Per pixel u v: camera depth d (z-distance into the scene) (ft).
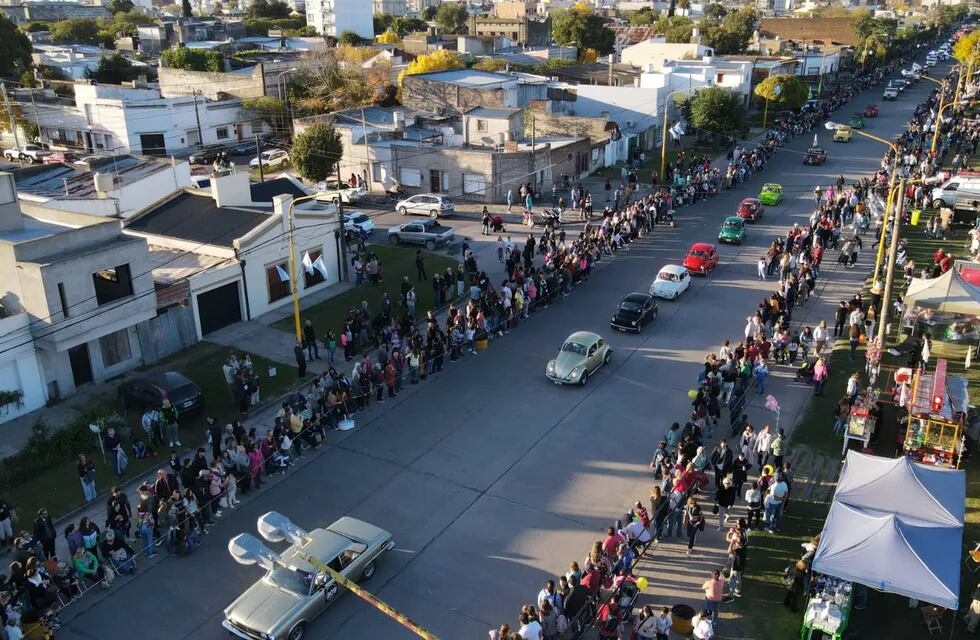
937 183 161.58
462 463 78.48
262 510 71.36
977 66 330.75
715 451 72.38
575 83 283.18
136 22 535.60
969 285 96.43
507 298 110.22
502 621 57.82
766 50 430.20
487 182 175.83
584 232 143.23
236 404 90.53
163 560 65.41
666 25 520.42
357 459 79.51
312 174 181.47
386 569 63.36
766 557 63.98
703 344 105.50
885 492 58.75
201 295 107.04
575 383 93.40
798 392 91.56
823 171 204.23
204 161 229.86
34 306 85.76
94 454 80.89
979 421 76.74
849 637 54.75
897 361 97.60
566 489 73.92
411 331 104.32
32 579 56.75
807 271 118.32
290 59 304.30
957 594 50.60
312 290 124.36
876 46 427.74
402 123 208.23
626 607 55.93
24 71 299.99
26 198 135.64
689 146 240.32
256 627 54.19
